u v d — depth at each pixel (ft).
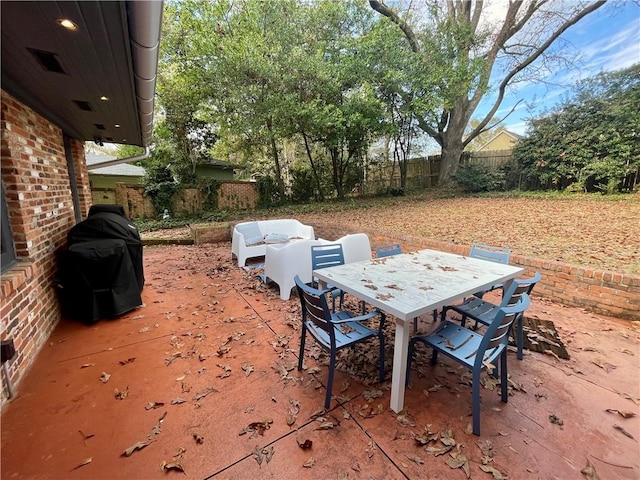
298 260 12.15
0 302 6.12
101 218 11.00
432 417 5.87
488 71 39.09
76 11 4.85
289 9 29.48
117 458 5.05
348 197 41.96
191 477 4.71
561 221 19.98
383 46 30.83
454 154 41.86
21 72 7.25
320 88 30.58
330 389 6.14
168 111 33.68
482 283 7.31
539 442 5.25
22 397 6.46
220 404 6.30
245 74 28.55
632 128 26.86
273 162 43.47
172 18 29.60
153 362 7.82
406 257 9.96
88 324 9.87
